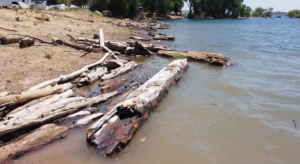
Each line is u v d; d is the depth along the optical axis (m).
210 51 17.38
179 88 9.09
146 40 21.00
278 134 5.98
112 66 11.09
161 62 13.21
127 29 28.97
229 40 24.39
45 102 6.59
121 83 9.21
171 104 7.61
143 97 6.85
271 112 7.15
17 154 4.86
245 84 9.62
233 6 95.19
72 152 5.07
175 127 6.23
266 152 5.29
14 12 21.72
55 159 4.86
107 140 5.25
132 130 5.67
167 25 44.47
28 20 19.42
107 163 4.81
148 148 5.34
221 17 94.94
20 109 6.17
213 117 6.80
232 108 7.38
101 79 9.37
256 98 8.20
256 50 18.11
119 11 53.66
